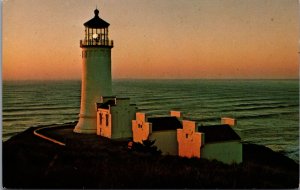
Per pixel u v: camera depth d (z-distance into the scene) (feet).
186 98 522.06
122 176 64.28
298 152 191.21
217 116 347.77
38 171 64.75
